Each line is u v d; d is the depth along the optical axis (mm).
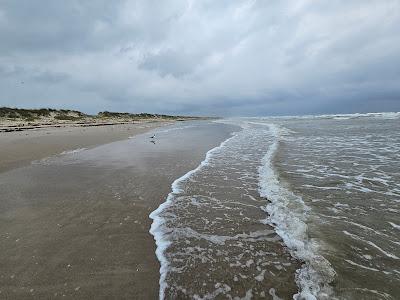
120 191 6996
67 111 54188
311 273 3547
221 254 4090
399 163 9805
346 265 3705
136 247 4273
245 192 6969
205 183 7789
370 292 3162
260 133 24078
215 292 3248
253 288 3314
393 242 4312
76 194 6746
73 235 4648
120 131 26141
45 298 3141
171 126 39281
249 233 4750
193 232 4801
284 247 4254
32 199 6379
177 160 11133
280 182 7699
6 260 3891
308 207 5801
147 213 5621
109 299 3123
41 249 4191
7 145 14852
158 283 3406
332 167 9406
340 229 4766
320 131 23938
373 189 6957
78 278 3494
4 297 3152
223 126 38562
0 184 7602
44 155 12234
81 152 13156
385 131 21875
